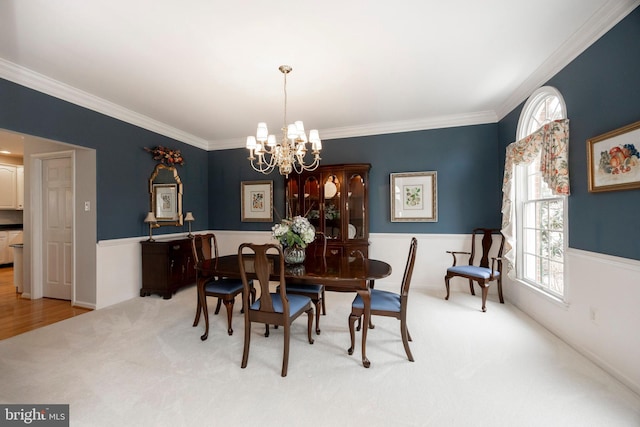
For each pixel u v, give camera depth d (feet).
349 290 8.96
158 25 6.55
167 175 14.08
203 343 8.20
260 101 10.98
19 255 13.32
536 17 6.44
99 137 11.00
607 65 6.48
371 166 14.08
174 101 10.99
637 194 5.83
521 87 9.86
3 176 19.13
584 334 7.29
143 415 5.31
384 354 7.50
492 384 6.20
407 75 9.05
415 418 5.24
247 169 16.34
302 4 5.92
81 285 11.26
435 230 13.32
